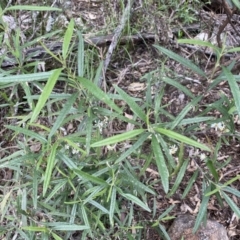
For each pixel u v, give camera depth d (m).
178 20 1.35
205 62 1.20
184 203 1.07
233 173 1.10
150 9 1.29
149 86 0.82
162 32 1.25
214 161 0.80
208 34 1.22
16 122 1.08
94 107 0.73
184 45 1.26
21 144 0.86
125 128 1.07
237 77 0.68
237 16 1.25
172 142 0.79
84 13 1.41
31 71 1.16
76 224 0.82
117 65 1.30
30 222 0.82
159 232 0.99
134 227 0.88
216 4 1.33
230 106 0.75
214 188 0.75
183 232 0.99
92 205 0.87
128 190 0.87
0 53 1.10
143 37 1.29
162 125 0.70
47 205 0.82
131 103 0.61
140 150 0.83
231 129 0.77
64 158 0.74
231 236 1.04
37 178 0.81
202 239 0.97
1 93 1.03
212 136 0.97
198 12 1.34
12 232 0.93
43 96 0.53
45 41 1.25
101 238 0.89
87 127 0.71
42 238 0.75
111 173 0.78
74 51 1.18
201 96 0.71
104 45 1.26
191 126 0.79
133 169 0.87
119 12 1.32
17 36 0.87
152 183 0.97
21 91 1.14
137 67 1.27
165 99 1.08
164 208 1.07
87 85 0.58
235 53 1.20
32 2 1.32
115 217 0.90
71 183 0.79
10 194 0.85
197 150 0.82
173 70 1.17
